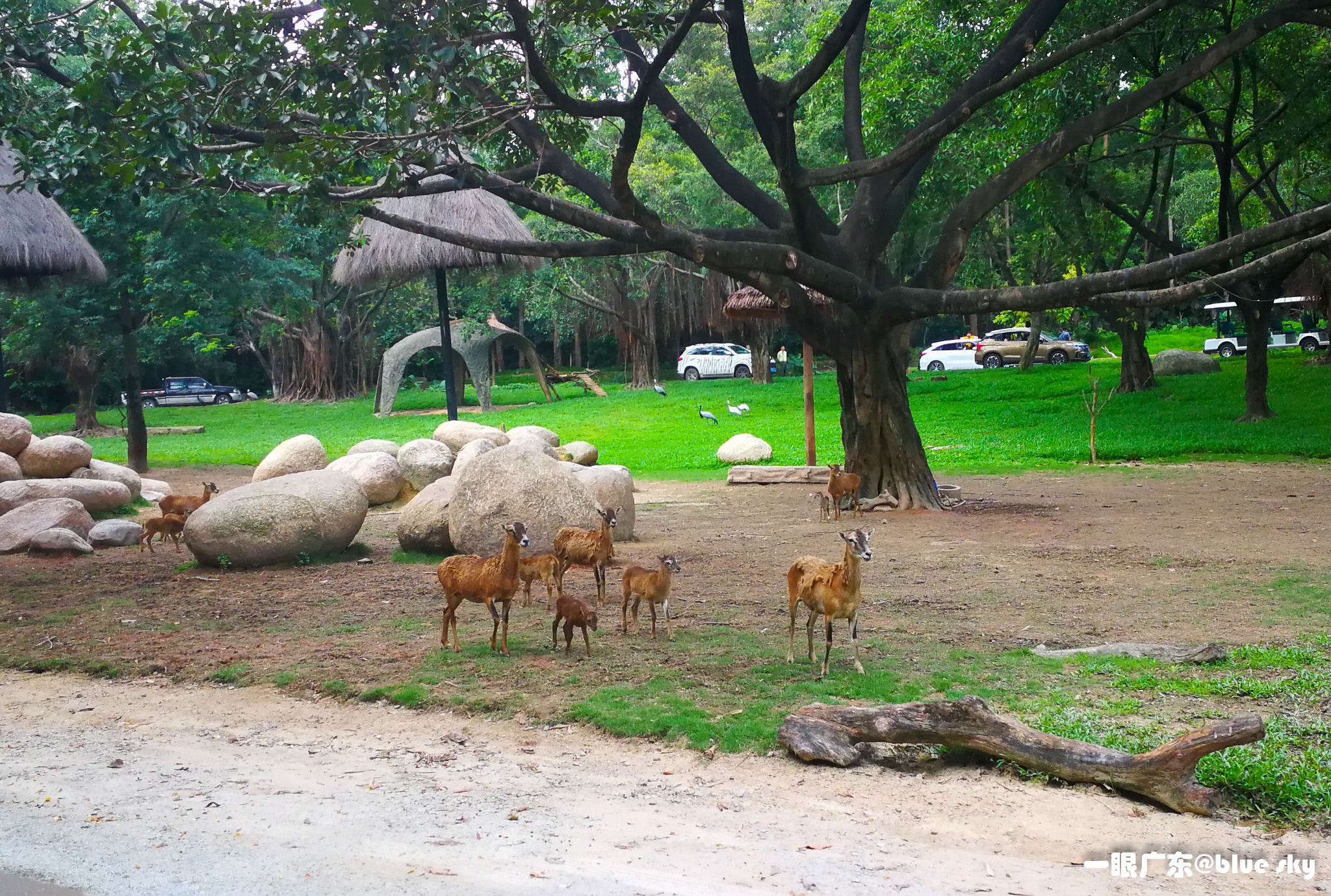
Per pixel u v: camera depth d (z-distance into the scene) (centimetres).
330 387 5850
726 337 6538
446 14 1095
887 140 2622
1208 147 3322
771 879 492
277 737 729
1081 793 612
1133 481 2130
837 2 4328
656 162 4450
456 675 852
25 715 793
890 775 640
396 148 1281
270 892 488
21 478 1928
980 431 3062
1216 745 572
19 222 1944
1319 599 1050
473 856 523
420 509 1474
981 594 1126
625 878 495
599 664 870
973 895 474
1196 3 2250
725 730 699
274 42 1183
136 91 1186
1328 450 2345
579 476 1556
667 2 1494
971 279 4378
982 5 2420
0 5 1420
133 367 2828
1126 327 3512
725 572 1298
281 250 3909
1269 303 2789
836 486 1770
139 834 559
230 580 1311
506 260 3219
